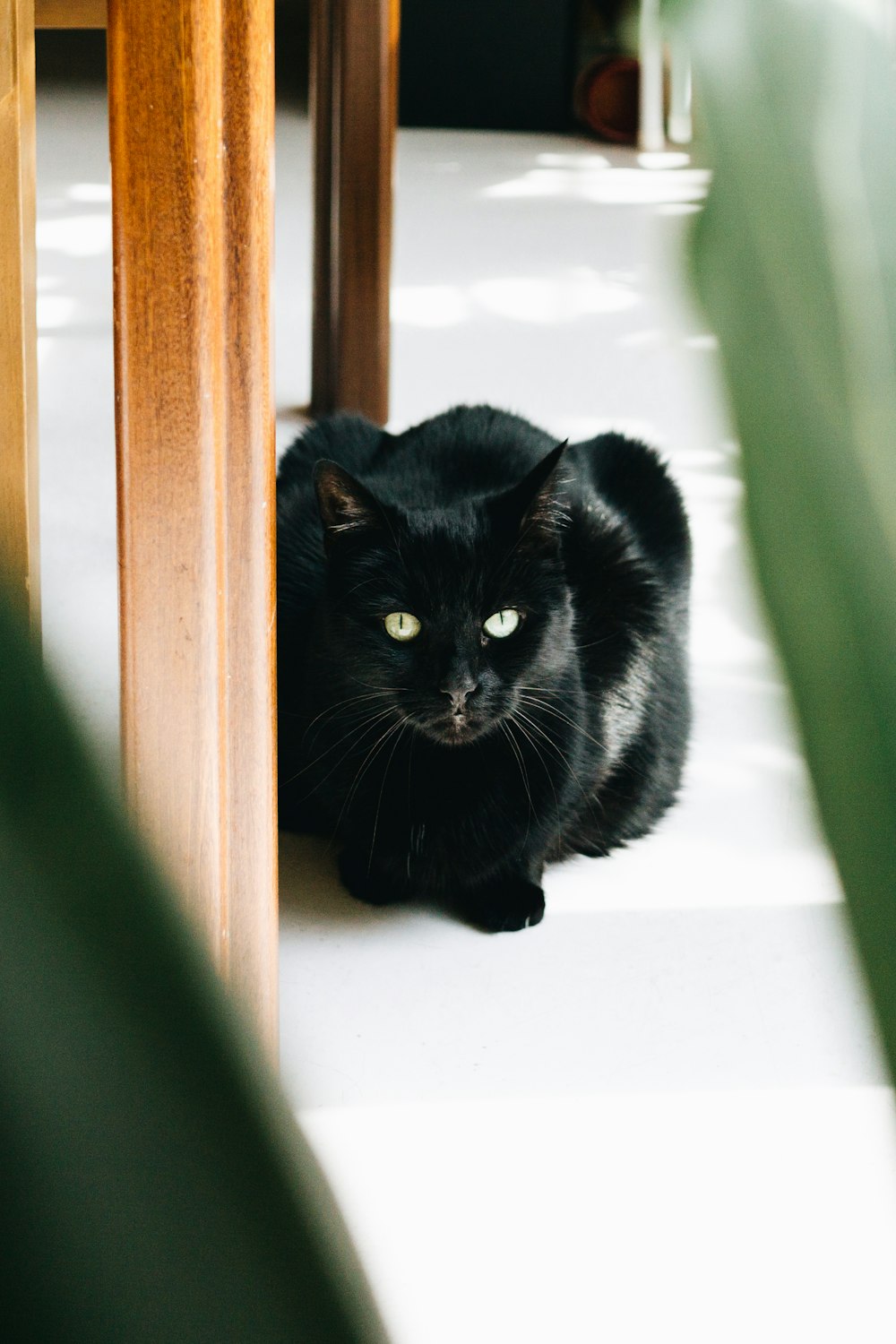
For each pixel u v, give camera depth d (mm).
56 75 4199
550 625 1365
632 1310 1159
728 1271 1175
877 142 243
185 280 1125
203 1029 219
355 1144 1223
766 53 245
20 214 1171
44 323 2166
